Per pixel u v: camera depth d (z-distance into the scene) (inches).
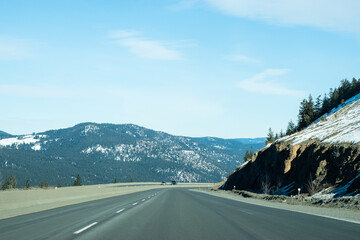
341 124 2250.2
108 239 396.5
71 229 480.1
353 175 1343.5
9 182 4761.3
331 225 539.5
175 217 657.6
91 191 1642.5
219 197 1699.1
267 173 2439.7
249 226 523.5
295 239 403.2
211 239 401.1
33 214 711.1
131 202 1187.9
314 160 1754.4
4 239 393.1
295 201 1195.9
